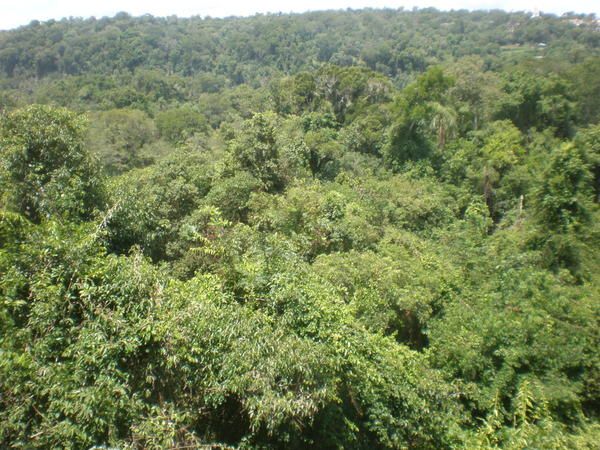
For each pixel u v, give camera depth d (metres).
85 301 5.61
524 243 13.48
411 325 10.61
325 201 15.43
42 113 10.62
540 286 10.09
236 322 5.93
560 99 32.19
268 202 15.95
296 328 6.75
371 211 18.16
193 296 6.30
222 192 16.31
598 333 8.85
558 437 6.47
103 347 5.25
